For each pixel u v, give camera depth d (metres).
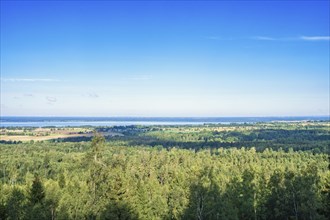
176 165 117.94
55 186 55.34
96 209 54.62
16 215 49.97
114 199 52.62
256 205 61.34
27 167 140.75
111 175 57.00
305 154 153.00
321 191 60.53
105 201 54.16
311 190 57.94
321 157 140.25
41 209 48.38
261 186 63.25
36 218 47.78
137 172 98.75
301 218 59.75
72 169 120.94
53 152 173.38
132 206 53.38
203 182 58.22
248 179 63.53
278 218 62.50
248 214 61.16
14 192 53.59
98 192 56.66
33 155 172.00
